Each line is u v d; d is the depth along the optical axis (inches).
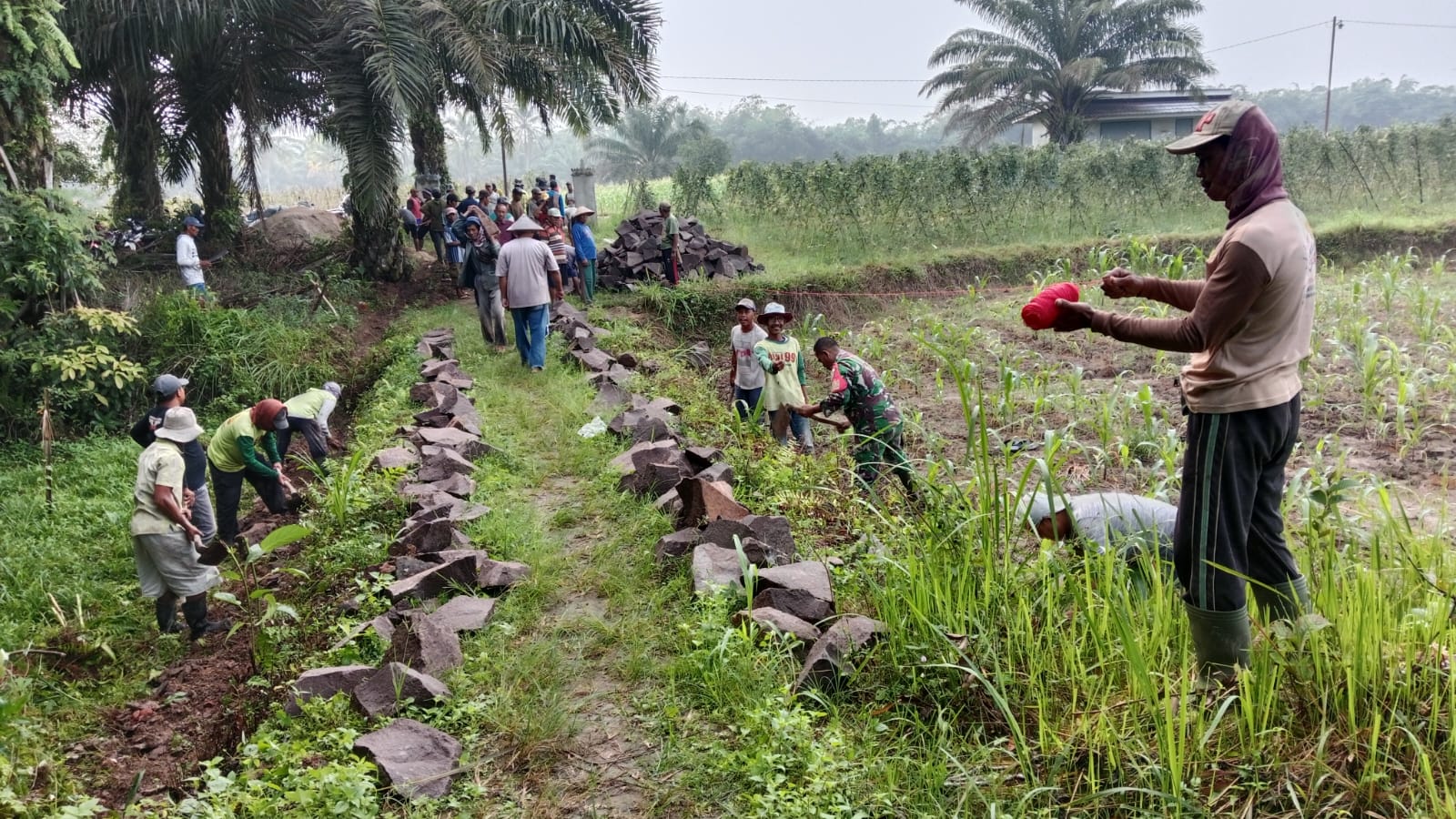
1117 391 361.7
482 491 269.3
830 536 233.0
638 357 458.3
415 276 682.8
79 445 411.5
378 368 494.0
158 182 761.0
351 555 239.6
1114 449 306.0
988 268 727.7
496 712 160.9
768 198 850.1
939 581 166.6
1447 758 119.6
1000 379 388.2
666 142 2373.3
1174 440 278.4
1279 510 133.5
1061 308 129.0
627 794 141.6
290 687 175.0
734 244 759.1
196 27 562.3
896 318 631.8
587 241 592.4
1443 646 130.3
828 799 129.0
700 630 173.8
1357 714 127.6
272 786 140.3
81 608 257.6
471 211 647.1
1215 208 853.8
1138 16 1392.7
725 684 160.7
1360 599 132.5
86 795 169.2
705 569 196.4
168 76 692.7
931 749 140.8
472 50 563.2
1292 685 132.7
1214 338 120.0
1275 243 115.5
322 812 134.6
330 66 585.0
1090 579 159.0
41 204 430.3
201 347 484.4
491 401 374.3
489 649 182.2
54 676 220.7
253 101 683.4
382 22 535.8
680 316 603.8
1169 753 118.6
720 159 2198.6
